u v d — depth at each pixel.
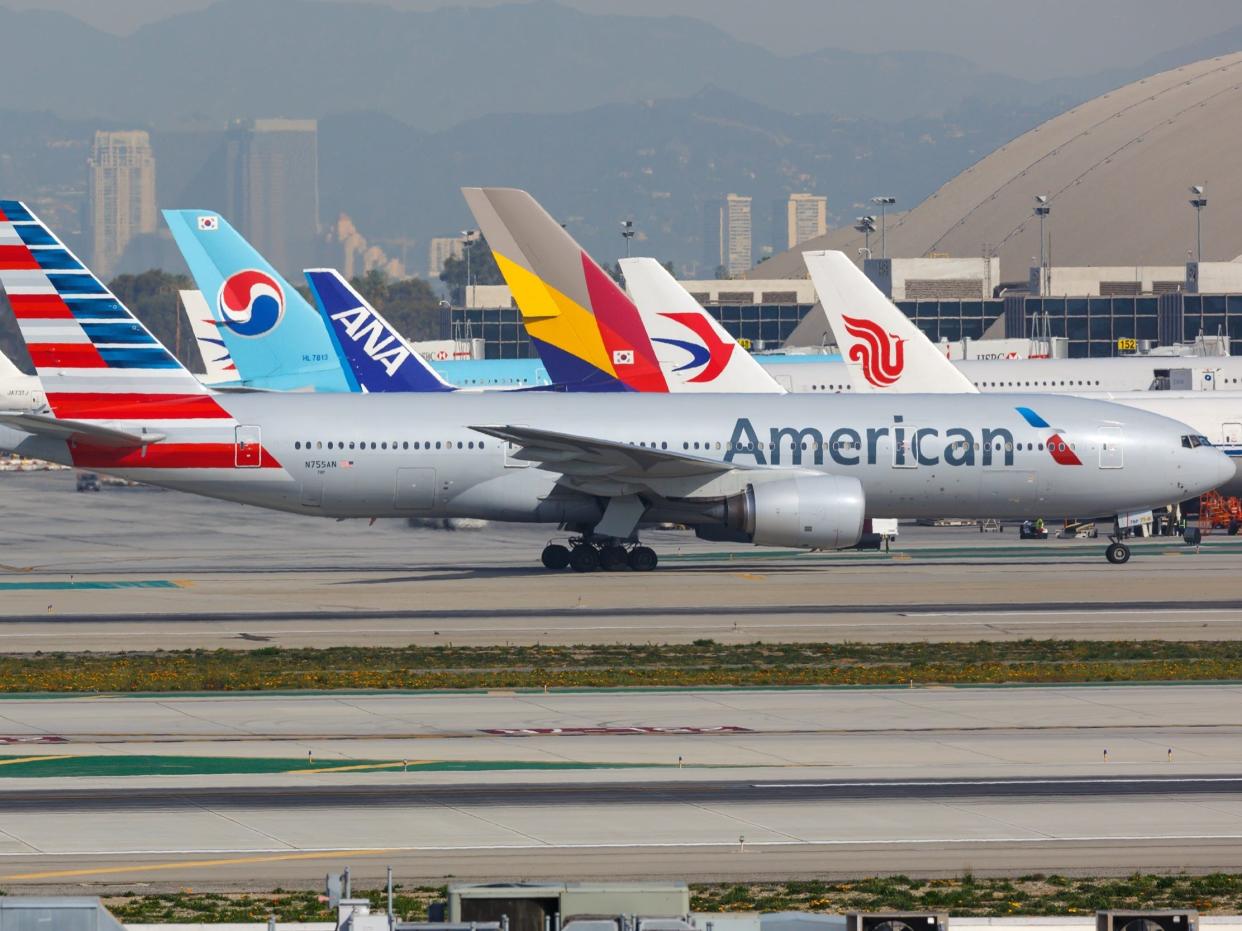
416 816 105.00
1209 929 77.62
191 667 160.38
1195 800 109.94
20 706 141.75
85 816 104.44
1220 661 164.62
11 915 65.56
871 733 131.38
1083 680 155.00
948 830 102.69
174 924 80.19
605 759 121.56
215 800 108.75
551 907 70.75
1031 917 82.19
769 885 91.19
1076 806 108.38
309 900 87.25
